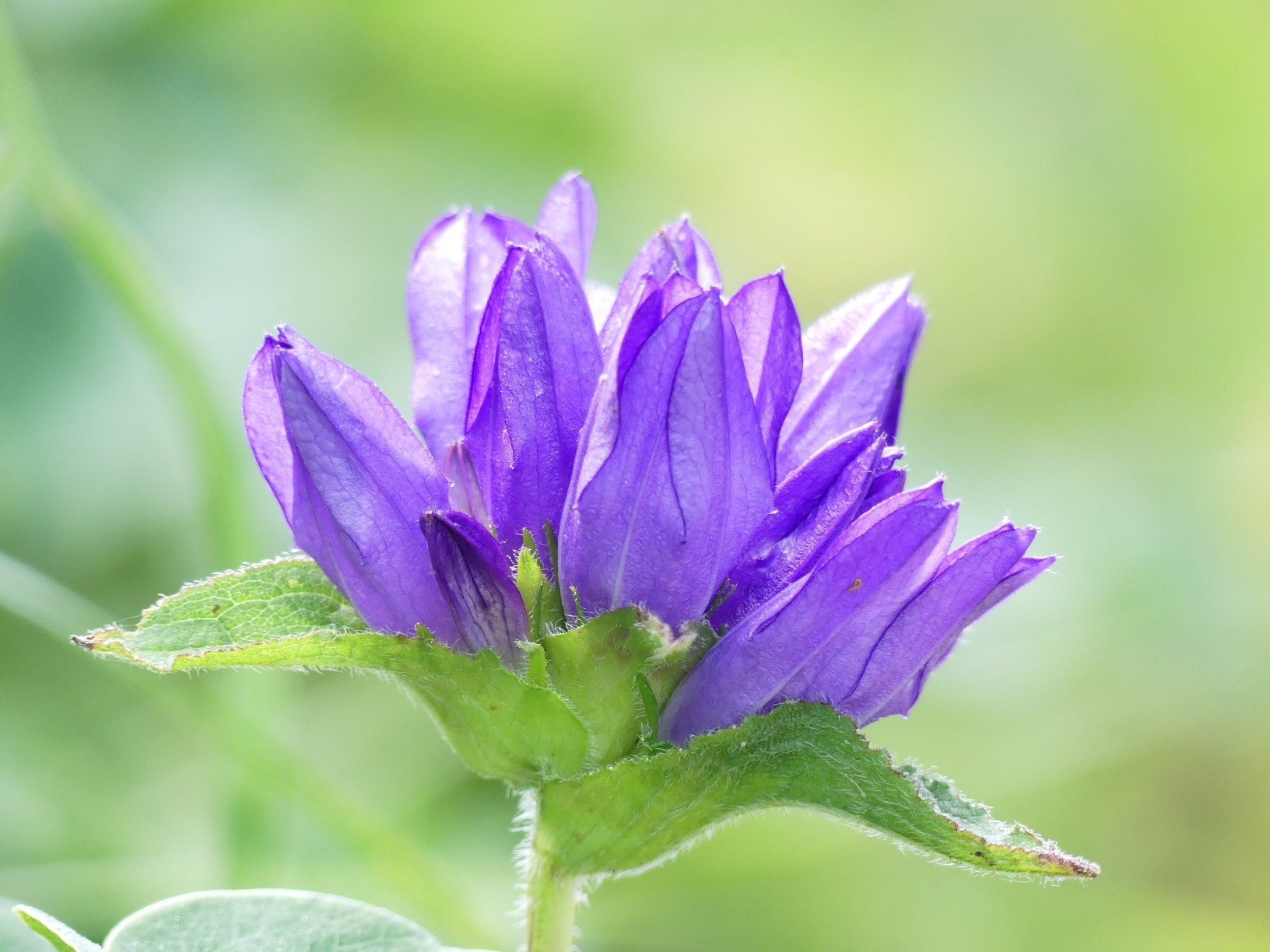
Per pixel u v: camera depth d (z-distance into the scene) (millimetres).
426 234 364
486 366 354
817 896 485
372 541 349
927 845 346
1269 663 566
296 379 347
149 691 432
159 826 472
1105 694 552
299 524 351
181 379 442
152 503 524
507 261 353
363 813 436
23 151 439
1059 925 509
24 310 528
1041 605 568
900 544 345
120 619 514
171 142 595
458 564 348
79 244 438
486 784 505
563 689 351
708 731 351
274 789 434
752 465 347
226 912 362
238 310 562
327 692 518
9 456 515
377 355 575
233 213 586
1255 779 549
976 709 543
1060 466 629
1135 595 581
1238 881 537
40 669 483
